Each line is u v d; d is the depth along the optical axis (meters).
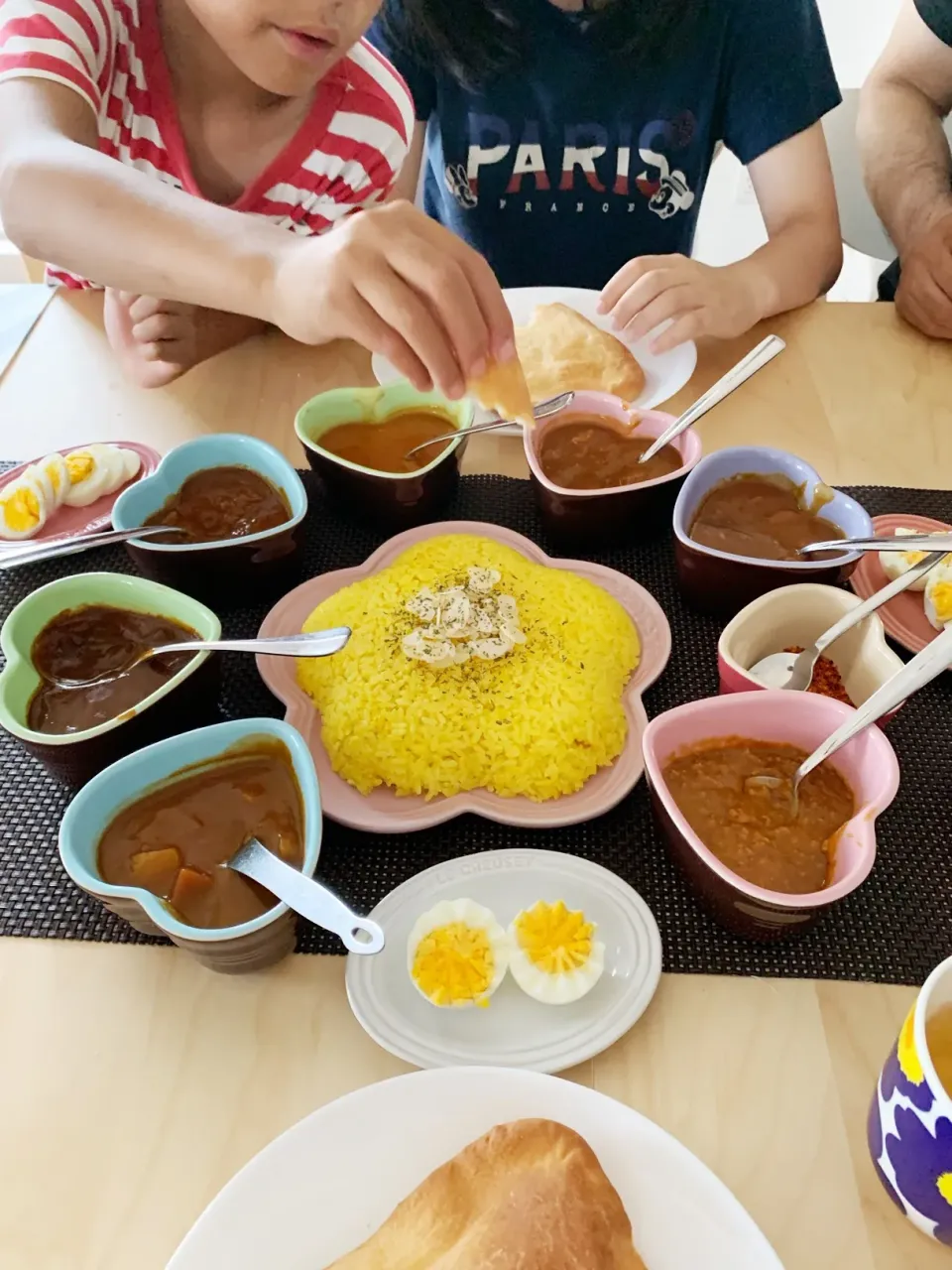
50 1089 0.54
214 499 0.88
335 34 1.02
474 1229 0.43
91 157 0.93
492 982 0.56
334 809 0.66
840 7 2.29
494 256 1.57
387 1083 0.49
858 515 0.78
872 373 1.13
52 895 0.63
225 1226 0.44
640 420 0.92
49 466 0.93
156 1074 0.54
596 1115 0.48
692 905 0.62
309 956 0.60
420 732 0.67
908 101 1.55
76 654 0.72
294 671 0.76
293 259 0.80
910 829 0.66
